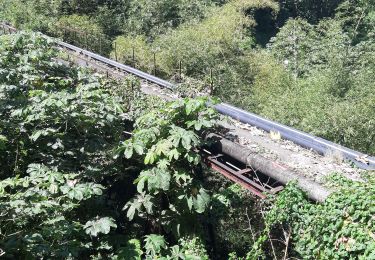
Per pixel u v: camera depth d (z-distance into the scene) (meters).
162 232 6.91
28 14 21.19
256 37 25.92
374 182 5.03
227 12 23.66
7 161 6.21
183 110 6.41
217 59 17.55
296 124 12.97
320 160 6.49
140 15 23.88
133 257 5.50
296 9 29.30
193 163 6.37
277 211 5.35
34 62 7.75
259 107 15.47
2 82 6.89
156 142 6.14
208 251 7.35
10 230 4.66
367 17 24.78
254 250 5.82
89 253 5.83
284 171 5.88
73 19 21.47
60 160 6.04
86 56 14.66
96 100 6.80
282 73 17.52
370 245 4.30
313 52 20.44
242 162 6.50
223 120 7.25
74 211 5.82
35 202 4.57
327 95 13.95
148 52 17.97
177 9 24.31
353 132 11.04
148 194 6.23
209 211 7.00
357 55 17.09
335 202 4.81
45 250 4.43
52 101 5.86
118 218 7.27
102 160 6.72
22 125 6.07
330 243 4.69
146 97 8.57
